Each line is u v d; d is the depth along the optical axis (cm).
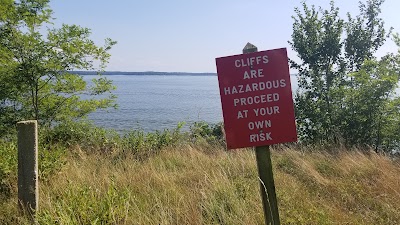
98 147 912
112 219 371
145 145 980
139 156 888
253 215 401
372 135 1072
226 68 331
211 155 903
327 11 1202
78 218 362
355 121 1067
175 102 6212
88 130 1048
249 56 329
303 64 1223
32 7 916
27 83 912
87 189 418
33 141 422
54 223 356
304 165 668
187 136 1150
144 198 480
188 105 5459
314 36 1202
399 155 960
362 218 427
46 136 910
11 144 597
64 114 1043
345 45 1234
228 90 331
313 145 1058
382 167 644
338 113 1115
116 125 2814
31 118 974
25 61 896
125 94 8950
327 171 674
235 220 391
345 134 1091
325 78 1197
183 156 840
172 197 477
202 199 443
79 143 966
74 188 441
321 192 535
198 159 778
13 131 947
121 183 545
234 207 424
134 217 399
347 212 450
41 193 466
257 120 329
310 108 1173
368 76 1045
